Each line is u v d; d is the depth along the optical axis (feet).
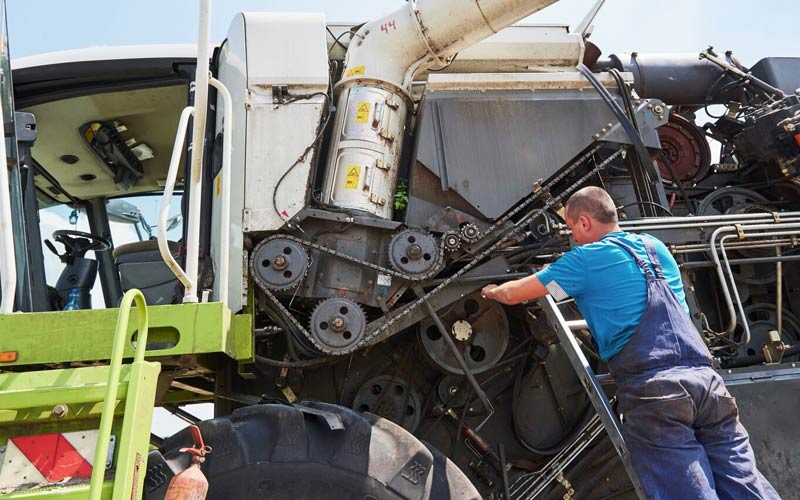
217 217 10.63
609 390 11.33
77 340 8.07
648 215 11.71
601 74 12.16
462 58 12.61
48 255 12.31
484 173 11.10
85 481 6.27
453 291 10.74
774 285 12.99
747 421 8.63
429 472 7.73
